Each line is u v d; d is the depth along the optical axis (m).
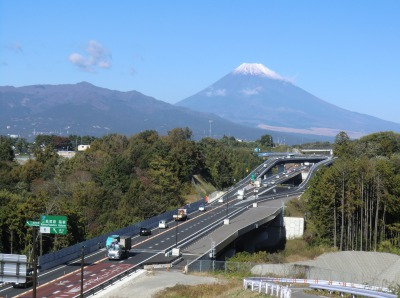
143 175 167.00
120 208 133.12
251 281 58.22
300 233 130.12
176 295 57.62
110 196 140.25
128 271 71.50
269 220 125.00
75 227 105.81
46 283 65.69
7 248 101.56
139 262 80.81
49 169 164.75
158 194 154.38
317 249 116.94
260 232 128.00
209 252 88.25
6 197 108.12
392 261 95.44
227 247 106.06
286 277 77.00
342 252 103.44
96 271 73.50
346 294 60.28
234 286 60.97
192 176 192.38
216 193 178.00
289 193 176.50
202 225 117.56
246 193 180.12
